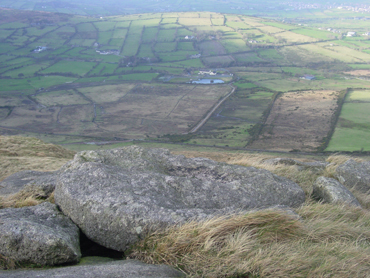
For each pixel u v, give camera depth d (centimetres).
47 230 391
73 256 380
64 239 384
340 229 465
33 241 373
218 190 526
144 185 487
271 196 546
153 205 436
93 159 586
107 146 8375
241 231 400
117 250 425
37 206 475
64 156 2077
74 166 530
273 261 353
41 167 1552
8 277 315
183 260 367
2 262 376
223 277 338
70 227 438
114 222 418
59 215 453
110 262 378
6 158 1669
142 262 376
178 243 381
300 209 527
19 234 379
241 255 365
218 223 408
